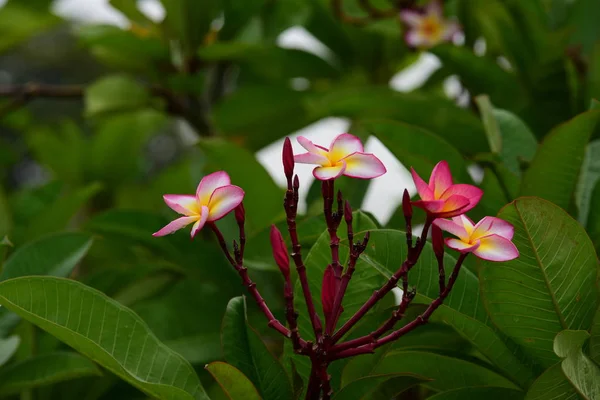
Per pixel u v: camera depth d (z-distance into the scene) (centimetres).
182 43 263
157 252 210
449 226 158
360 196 216
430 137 192
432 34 253
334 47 285
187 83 260
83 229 209
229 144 207
